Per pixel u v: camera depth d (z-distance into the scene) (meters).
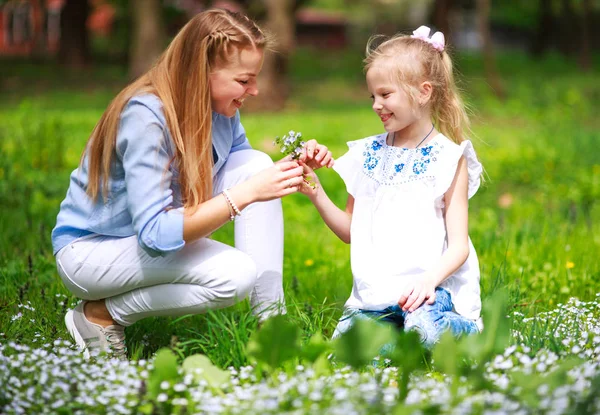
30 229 5.35
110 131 3.15
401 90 3.38
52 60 28.83
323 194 3.61
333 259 5.05
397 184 3.45
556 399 2.33
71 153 8.58
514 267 4.61
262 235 3.46
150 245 3.04
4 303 3.83
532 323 3.34
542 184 7.96
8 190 6.59
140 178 3.07
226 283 3.17
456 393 2.43
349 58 32.09
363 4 43.03
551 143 10.17
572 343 3.07
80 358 2.89
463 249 3.33
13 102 17.06
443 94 3.50
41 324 3.53
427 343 3.10
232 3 27.56
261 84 17.25
